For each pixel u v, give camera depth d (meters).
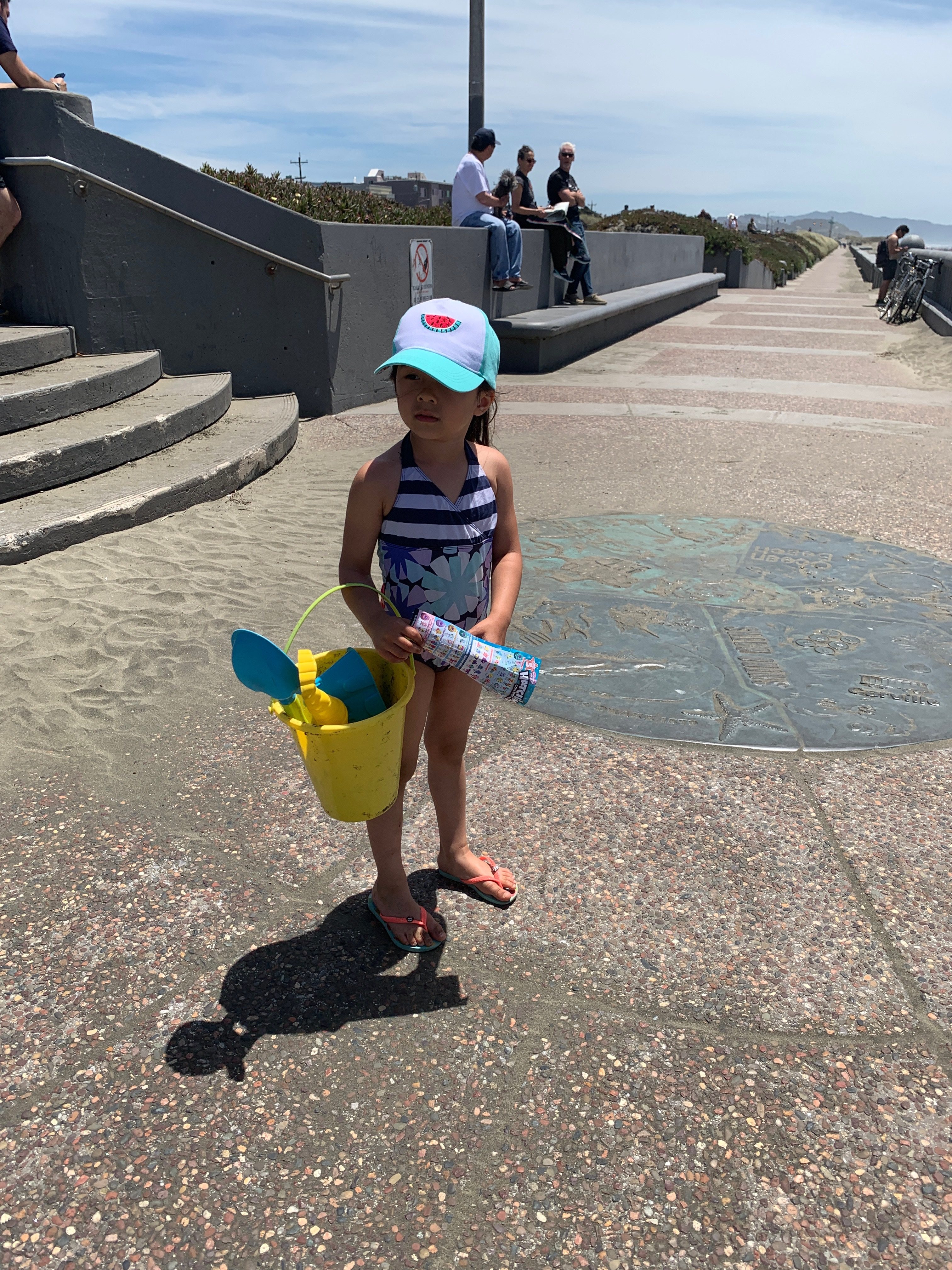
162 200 7.80
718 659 3.83
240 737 3.25
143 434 6.05
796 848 2.66
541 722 3.34
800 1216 1.63
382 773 1.97
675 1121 1.81
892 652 3.89
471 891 2.47
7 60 7.20
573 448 7.53
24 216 7.66
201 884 2.50
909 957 2.24
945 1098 1.86
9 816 2.80
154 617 4.11
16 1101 1.86
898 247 19.75
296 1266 1.55
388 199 12.22
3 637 3.82
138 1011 2.08
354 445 7.58
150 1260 1.56
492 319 11.50
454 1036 2.01
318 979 2.18
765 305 21.77
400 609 2.12
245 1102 1.86
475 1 12.20
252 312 8.29
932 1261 1.56
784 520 5.73
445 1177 1.70
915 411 9.02
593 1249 1.58
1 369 6.71
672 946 2.28
